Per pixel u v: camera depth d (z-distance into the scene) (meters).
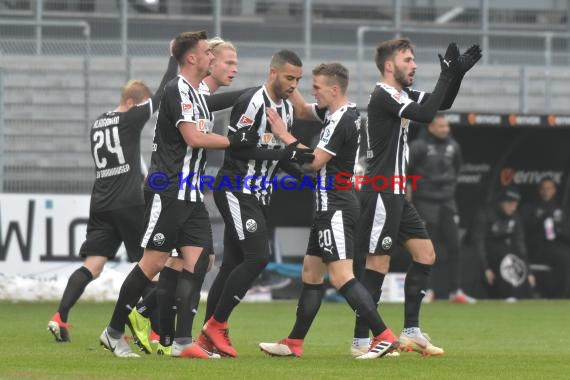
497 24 64.50
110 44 55.78
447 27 64.62
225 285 24.58
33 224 46.53
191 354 23.91
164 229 23.52
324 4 63.66
